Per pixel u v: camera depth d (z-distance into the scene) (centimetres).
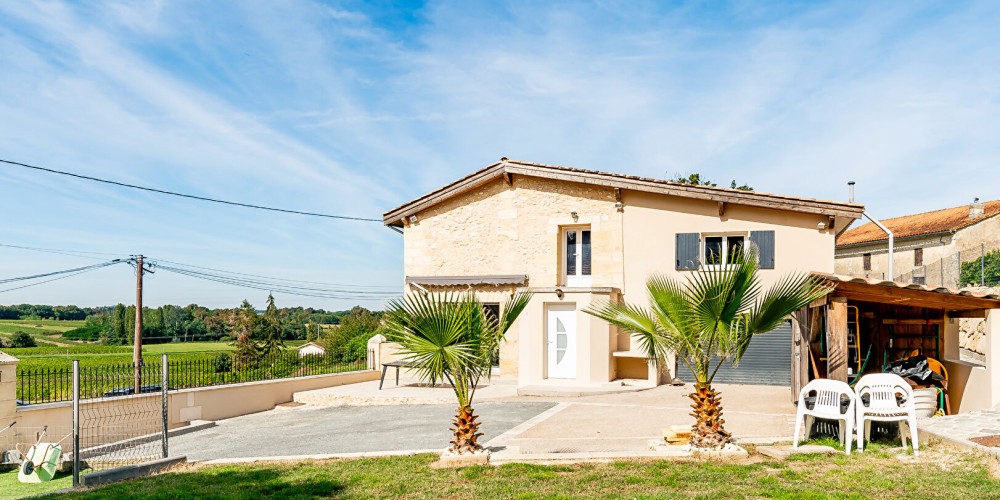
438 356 747
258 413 1511
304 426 1223
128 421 1238
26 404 1120
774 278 1456
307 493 657
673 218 1563
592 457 771
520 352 1548
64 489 765
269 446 1017
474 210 1767
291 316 7581
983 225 3134
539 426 1023
